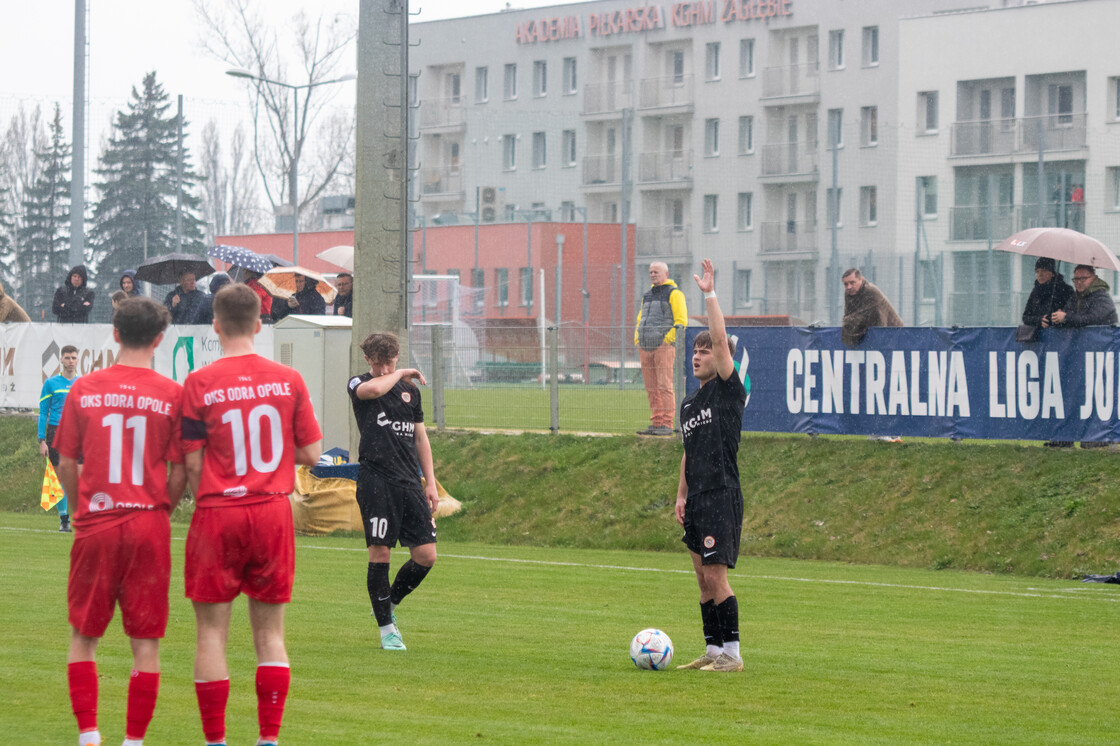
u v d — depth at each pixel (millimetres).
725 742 21484
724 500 28578
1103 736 22438
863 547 53969
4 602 37469
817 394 62312
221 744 20453
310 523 61094
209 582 20625
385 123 59125
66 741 21188
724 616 28703
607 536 59156
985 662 30266
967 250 116062
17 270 100875
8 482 79000
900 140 190500
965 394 58500
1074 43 186875
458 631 34250
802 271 183750
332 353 64688
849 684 27188
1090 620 37844
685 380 66688
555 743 21234
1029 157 178250
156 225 101500
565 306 188250
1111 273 117125
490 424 73250
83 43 96812
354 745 20984
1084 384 55656
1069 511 51906
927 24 196375
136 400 20781
